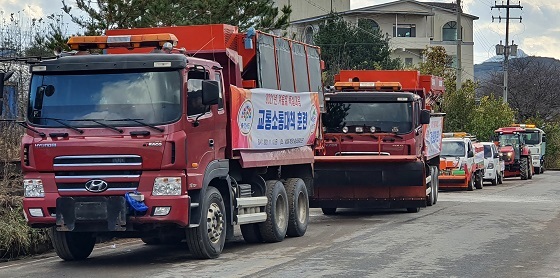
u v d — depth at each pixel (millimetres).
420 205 21281
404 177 20688
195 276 11398
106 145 11969
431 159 26125
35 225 12344
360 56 58812
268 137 15406
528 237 15969
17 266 12922
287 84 17016
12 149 16594
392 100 22328
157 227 12578
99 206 11977
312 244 15188
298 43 18031
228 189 13875
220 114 13508
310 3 74688
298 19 73562
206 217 12914
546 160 73125
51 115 12305
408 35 77125
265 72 15680
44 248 15000
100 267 12609
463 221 19438
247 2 23219
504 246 14547
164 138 11969
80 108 12273
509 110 57531
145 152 11922
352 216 21641
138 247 15586
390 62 59719
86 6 21734
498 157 42562
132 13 21656
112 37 13289
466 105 49312
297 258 13117
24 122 12406
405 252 13711
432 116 25812
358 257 13117
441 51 56750
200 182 12578
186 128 12227
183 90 12234
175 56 12305
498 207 24156
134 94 12234
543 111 81875
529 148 54969
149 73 12305
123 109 12180
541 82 83000
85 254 13664
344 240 15664
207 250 12969
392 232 16984
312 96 18109
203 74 12977
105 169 12000
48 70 12438
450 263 12445
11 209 14945
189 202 12164
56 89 12422
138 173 11977
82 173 12070
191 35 14727
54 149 12109
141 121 12086
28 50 20266
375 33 63000
